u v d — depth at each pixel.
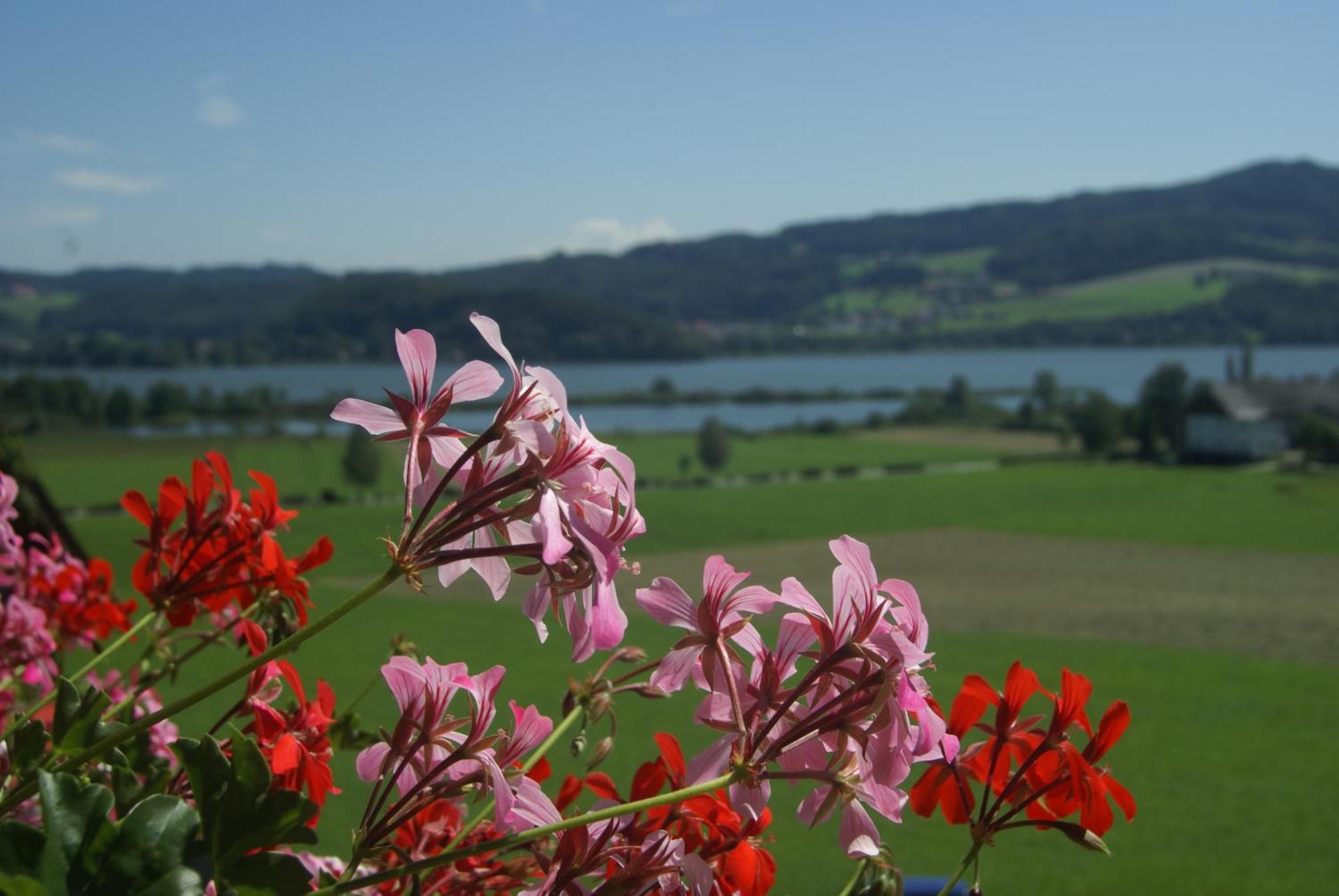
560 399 1.10
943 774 1.28
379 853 1.08
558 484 1.02
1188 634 40.59
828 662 1.04
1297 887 16.41
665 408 182.12
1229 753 25.52
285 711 1.44
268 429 111.12
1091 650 37.78
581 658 1.00
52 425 112.69
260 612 1.54
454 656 33.12
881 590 1.10
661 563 56.28
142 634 1.76
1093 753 1.25
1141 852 18.25
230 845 0.93
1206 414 109.44
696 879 1.08
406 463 1.02
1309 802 21.58
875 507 80.94
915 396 174.38
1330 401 109.50
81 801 0.91
